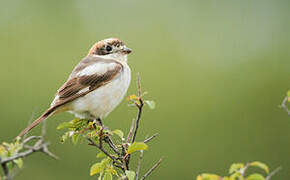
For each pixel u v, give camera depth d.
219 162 12.87
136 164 12.50
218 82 13.83
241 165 4.96
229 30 15.69
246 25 15.99
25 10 14.36
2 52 13.43
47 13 14.44
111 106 7.97
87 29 14.48
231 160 12.99
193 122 13.13
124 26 14.78
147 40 14.53
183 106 13.29
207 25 15.71
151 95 13.34
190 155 12.92
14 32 13.87
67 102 7.53
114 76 7.89
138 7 15.25
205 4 15.98
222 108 13.44
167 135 12.91
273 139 13.34
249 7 16.44
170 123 13.04
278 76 14.16
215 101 13.52
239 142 13.20
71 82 7.71
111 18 14.98
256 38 15.81
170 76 13.76
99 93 7.74
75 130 6.18
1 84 12.99
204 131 13.13
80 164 12.38
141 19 15.13
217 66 14.30
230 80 14.02
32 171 12.45
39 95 13.01
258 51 15.02
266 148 13.25
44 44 13.88
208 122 13.23
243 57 14.85
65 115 12.43
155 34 14.80
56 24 14.32
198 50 14.62
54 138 12.33
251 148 13.20
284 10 16.55
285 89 13.90
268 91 13.85
